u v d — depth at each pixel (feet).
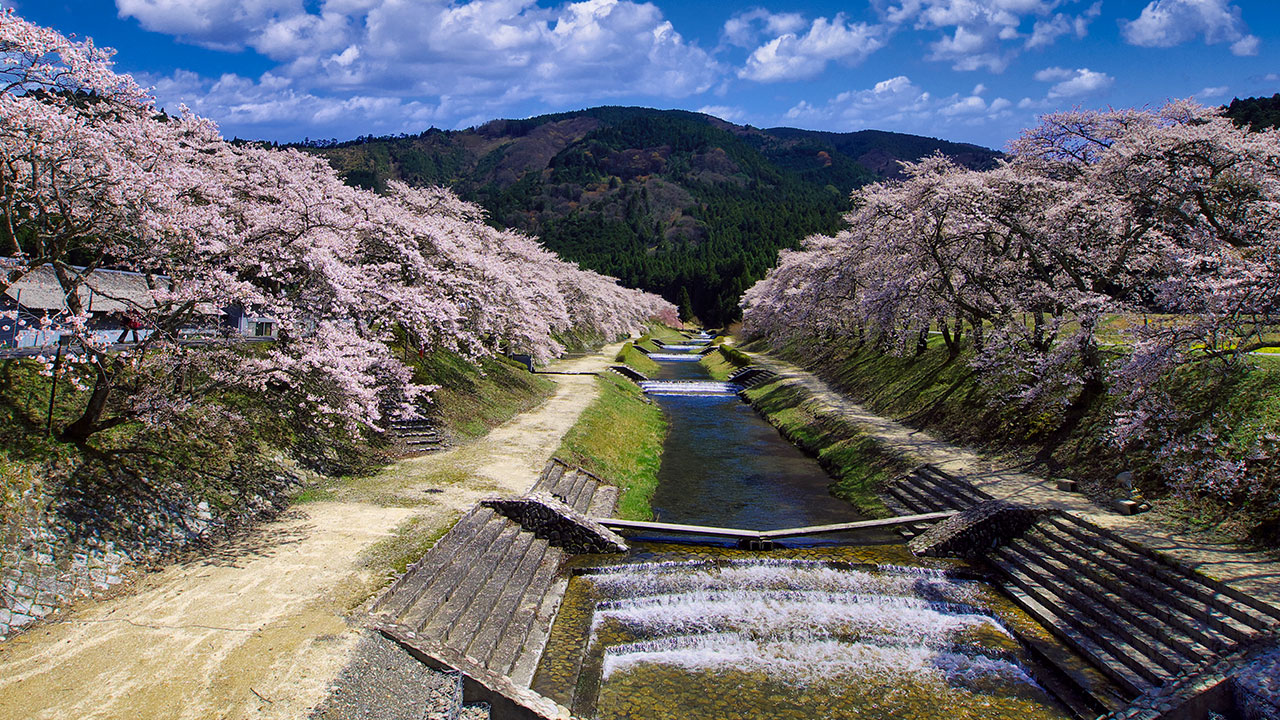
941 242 95.25
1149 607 45.88
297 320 60.85
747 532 67.15
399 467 75.97
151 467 52.80
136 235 48.55
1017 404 87.81
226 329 59.77
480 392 115.14
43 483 44.93
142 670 34.40
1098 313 69.21
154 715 30.96
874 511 77.77
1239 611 41.50
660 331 411.95
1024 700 42.42
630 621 51.85
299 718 31.55
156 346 50.37
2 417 47.03
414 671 38.06
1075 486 67.82
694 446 115.44
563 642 48.03
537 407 122.72
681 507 81.10
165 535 49.01
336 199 79.15
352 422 61.93
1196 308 56.49
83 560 42.73
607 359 221.46
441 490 67.72
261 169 82.79
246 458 61.98
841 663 46.68
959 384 105.91
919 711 41.24
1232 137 67.51
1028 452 79.97
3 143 40.65
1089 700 41.27
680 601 55.21
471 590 48.70
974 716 40.70
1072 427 77.25
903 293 98.58
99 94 47.57
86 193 46.24
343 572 47.11
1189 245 66.08
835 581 58.34
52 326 47.55
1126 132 78.69
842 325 152.25
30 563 40.19
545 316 147.33
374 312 75.92
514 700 37.93
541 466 80.02
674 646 48.47
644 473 95.14
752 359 220.23
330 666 35.91
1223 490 54.65
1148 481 63.16
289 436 69.82
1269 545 48.96
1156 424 65.72
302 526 55.72
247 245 56.75
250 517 55.93
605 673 44.88
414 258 84.69
